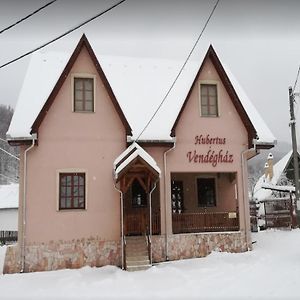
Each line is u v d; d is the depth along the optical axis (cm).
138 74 2222
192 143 1920
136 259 1688
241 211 1927
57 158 1766
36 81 2002
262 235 2303
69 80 1831
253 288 1194
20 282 1468
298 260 1590
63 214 1736
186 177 2219
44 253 1695
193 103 1961
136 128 1878
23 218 1695
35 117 1802
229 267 1578
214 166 1925
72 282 1443
